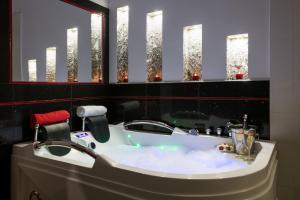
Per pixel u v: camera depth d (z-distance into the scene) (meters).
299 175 1.89
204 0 2.32
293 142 1.91
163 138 2.37
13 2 1.97
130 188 1.21
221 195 1.08
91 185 1.36
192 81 2.38
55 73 2.35
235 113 2.16
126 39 2.91
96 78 2.88
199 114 2.34
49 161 1.60
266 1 2.03
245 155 1.89
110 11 2.93
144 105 2.68
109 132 2.60
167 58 2.54
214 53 2.27
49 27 2.30
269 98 2.01
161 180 1.12
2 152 1.87
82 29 2.68
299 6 1.88
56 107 2.33
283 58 1.94
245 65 2.21
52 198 1.60
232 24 2.18
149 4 2.64
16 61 1.99
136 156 2.23
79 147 1.52
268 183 1.29
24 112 2.04
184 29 2.46
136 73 2.76
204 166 1.92
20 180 1.83
